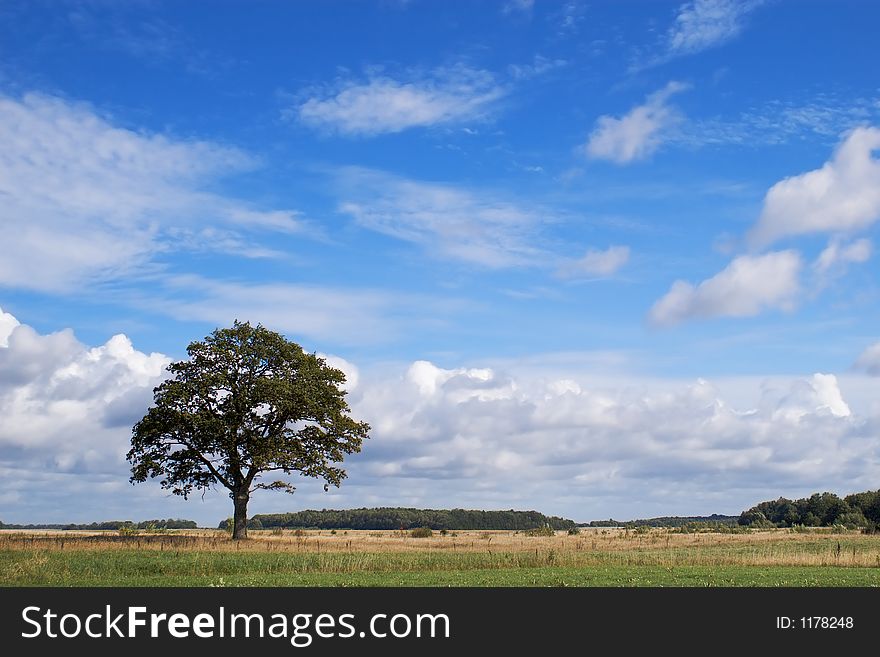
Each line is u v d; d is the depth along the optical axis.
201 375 67.69
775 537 93.06
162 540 60.59
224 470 68.19
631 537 93.44
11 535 66.56
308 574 41.59
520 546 63.22
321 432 68.12
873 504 175.50
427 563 46.16
